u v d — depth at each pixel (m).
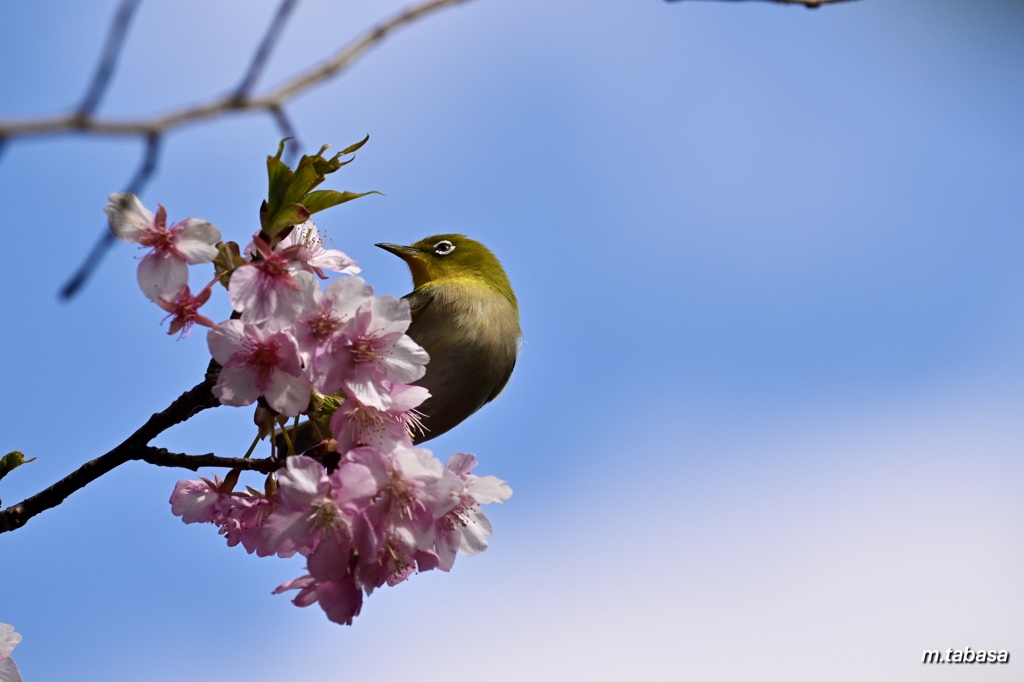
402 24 3.95
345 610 6.93
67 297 3.91
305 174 7.49
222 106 3.39
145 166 3.17
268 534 6.75
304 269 7.57
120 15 3.04
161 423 7.47
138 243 7.01
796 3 5.58
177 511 7.73
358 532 6.79
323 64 3.70
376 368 7.21
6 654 7.91
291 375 7.03
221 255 7.39
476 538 7.73
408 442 7.33
